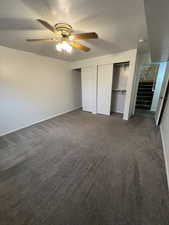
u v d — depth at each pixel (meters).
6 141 2.31
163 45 1.90
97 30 1.77
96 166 1.58
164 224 0.92
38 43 2.27
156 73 4.45
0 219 0.97
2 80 2.46
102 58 3.45
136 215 0.98
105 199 1.12
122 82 4.07
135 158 1.74
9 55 2.50
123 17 1.42
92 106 4.31
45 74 3.39
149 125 3.05
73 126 3.04
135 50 2.79
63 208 1.05
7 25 1.60
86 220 0.96
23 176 1.42
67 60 3.94
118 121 3.38
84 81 4.20
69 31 1.65
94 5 1.19
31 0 1.11
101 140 2.29
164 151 1.85
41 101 3.42
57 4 1.17
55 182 1.33
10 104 2.68
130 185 1.27
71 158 1.76
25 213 1.01
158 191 1.20
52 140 2.31
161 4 0.92
